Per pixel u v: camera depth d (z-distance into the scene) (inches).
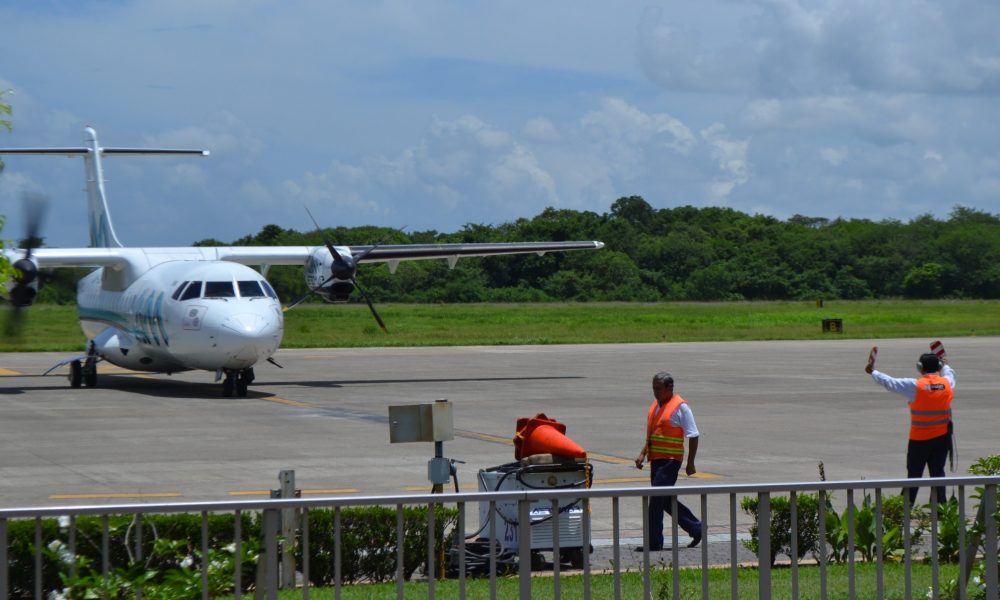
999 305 6269.7
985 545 434.9
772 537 619.5
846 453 1029.2
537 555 611.8
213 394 1617.9
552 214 7760.8
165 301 1518.2
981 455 1032.8
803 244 7495.1
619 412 1382.9
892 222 7810.0
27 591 502.9
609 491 398.9
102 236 1969.7
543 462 609.0
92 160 1999.3
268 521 376.8
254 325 1455.5
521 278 6776.6
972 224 7869.1
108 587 377.4
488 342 3093.0
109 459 981.8
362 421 1274.6
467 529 690.8
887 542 594.6
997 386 1733.5
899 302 6747.1
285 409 1403.8
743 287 7066.9
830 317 4734.3
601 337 3361.2
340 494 816.3
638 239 7495.1
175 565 523.5
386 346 2947.8
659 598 495.2
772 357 2433.6
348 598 523.5
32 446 1063.6
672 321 4431.6
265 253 1827.0
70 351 2736.2
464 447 1069.8
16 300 1615.4
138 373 2041.1
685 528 665.6
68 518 404.5
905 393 751.7
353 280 1738.4
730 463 968.3
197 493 812.6
